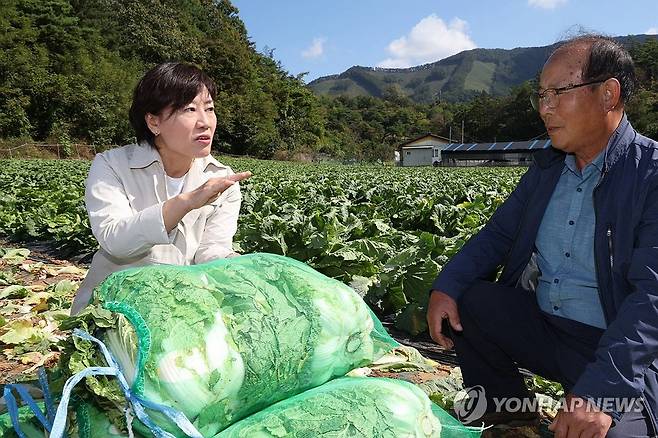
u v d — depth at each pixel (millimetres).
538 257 2725
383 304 4828
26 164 29000
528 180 2812
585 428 2023
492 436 2701
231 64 70250
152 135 2771
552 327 2719
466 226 7684
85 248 7609
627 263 2309
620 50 2322
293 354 1938
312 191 12633
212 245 2969
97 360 1780
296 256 5840
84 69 51688
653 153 2320
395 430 1900
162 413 1700
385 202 11141
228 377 1769
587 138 2396
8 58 45812
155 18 71812
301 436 1779
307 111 84625
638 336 2066
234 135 66125
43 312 4672
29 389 2131
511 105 116312
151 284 1875
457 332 2826
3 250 7227
